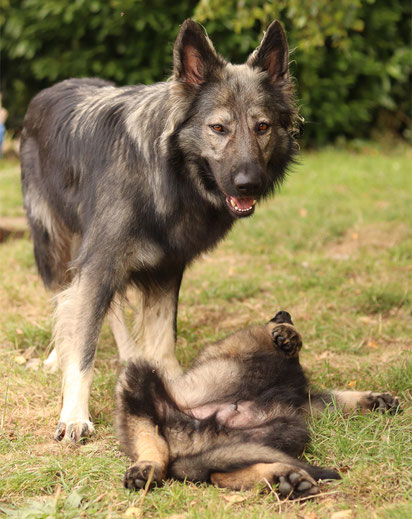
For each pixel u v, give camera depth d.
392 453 4.77
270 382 5.48
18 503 4.36
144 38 18.59
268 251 11.26
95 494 4.45
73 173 6.54
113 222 5.88
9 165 19.42
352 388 6.23
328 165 18.25
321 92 19.78
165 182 5.84
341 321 8.02
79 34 18.42
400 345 7.28
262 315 8.42
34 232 7.53
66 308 5.86
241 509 4.25
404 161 18.89
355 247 11.20
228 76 5.71
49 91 7.54
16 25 18.34
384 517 4.00
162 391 5.07
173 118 5.74
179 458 4.63
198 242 6.17
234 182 5.43
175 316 6.68
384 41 20.25
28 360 7.25
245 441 4.75
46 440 5.38
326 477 4.46
